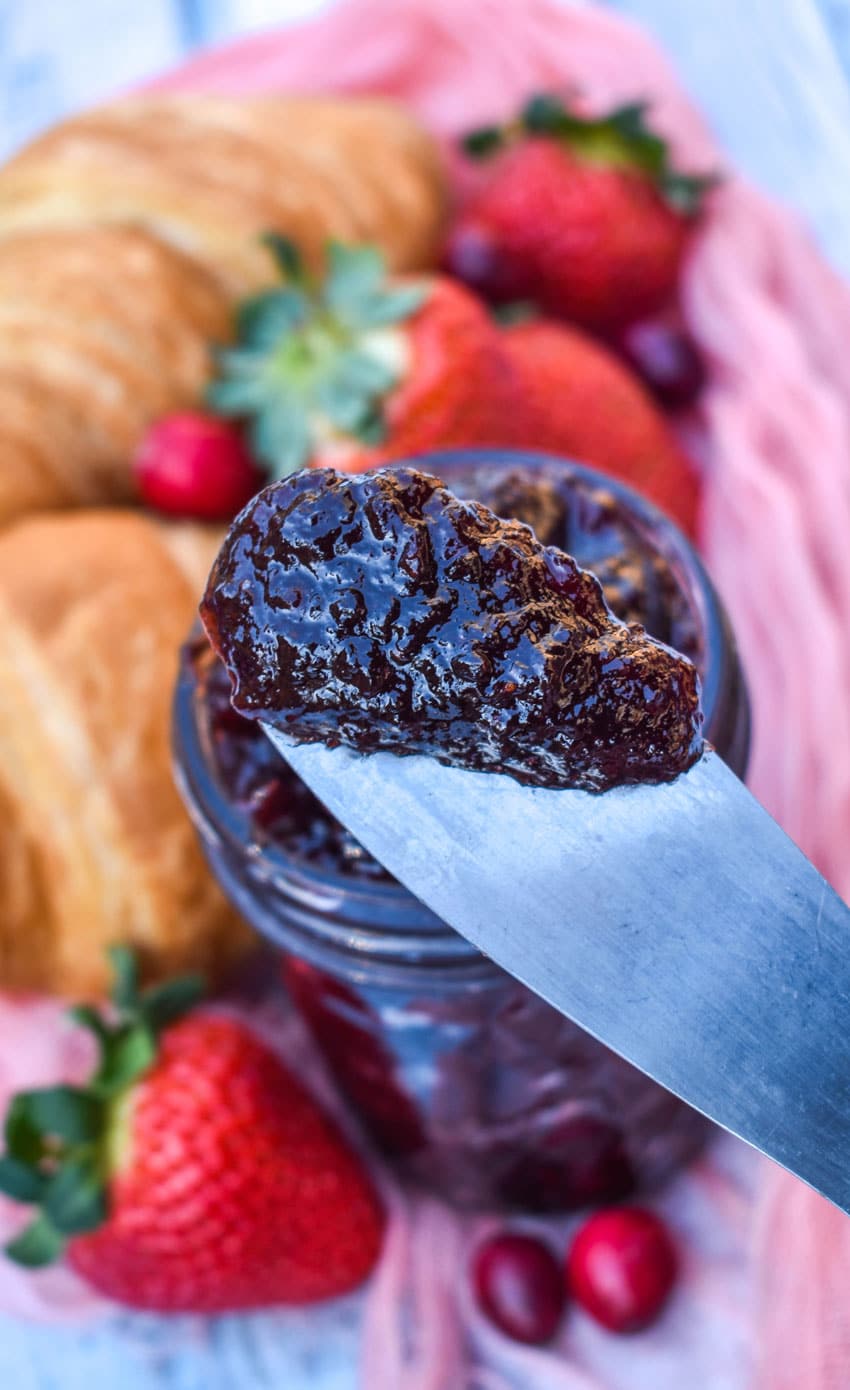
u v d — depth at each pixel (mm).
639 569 353
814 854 409
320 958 353
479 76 513
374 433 430
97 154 471
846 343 474
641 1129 386
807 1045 314
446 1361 394
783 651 428
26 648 414
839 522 443
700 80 527
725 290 474
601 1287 392
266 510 314
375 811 320
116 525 435
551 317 487
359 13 513
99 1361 407
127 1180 387
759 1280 385
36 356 447
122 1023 398
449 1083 372
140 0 561
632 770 317
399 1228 405
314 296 449
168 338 452
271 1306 403
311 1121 401
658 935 317
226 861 360
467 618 310
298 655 313
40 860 416
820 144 514
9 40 563
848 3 522
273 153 473
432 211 485
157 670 417
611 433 449
